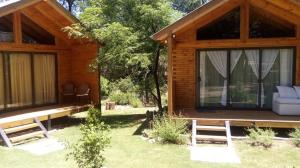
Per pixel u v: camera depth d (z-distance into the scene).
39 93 12.16
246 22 10.22
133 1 12.62
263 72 10.67
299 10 9.30
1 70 10.61
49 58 12.59
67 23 12.09
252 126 8.99
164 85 13.88
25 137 8.91
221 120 9.12
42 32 12.14
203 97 11.22
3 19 10.57
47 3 10.79
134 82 13.45
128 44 11.66
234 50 10.80
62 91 13.12
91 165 5.77
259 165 6.68
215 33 10.88
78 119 12.75
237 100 10.92
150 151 7.76
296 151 7.64
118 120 12.44
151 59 12.37
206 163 6.84
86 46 13.10
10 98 10.97
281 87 10.15
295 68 10.38
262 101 10.76
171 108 9.43
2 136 8.59
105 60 11.92
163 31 9.44
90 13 12.03
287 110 9.67
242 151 7.71
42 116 10.23
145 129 10.01
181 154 7.50
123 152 7.69
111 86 14.48
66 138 9.31
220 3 9.08
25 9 11.07
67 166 6.76
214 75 11.05
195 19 9.35
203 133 9.40
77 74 13.54
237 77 10.87
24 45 11.18
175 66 11.28
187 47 11.13
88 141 5.66
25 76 11.54
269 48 10.52
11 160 7.22
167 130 8.55
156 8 12.47
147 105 16.70
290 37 10.18
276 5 9.60
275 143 8.32
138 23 12.64
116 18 12.68
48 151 7.92
